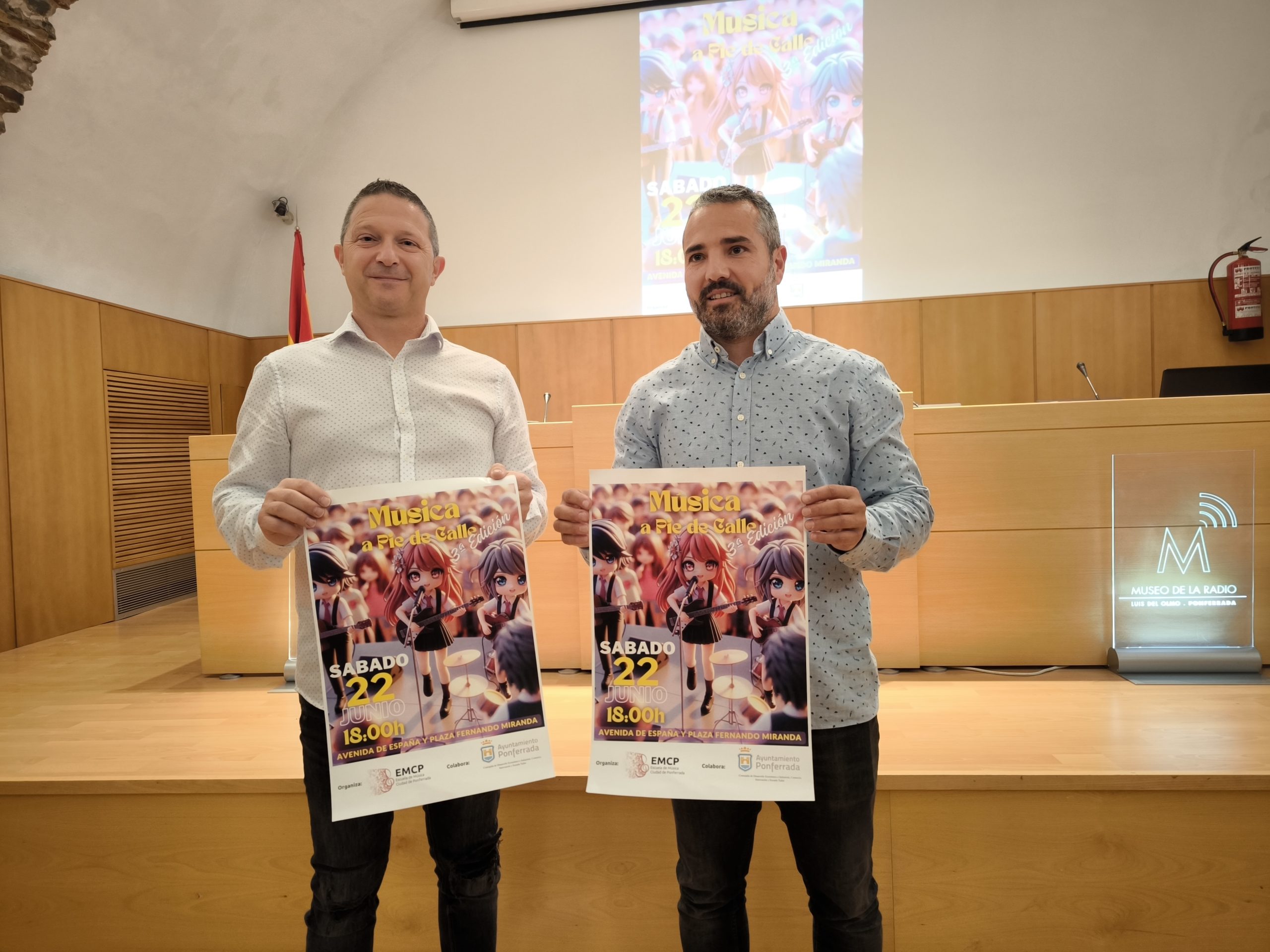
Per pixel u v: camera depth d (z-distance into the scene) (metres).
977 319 4.91
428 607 1.09
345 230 1.28
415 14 5.23
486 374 1.34
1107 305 4.80
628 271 5.33
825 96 5.10
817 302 5.16
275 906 1.67
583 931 1.65
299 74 4.95
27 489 3.73
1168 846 1.55
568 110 5.33
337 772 1.05
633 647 1.07
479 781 1.09
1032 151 4.95
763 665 1.04
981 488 2.53
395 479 1.20
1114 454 2.45
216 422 5.27
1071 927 1.57
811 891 1.14
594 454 2.54
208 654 2.78
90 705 2.42
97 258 4.38
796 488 1.04
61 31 3.54
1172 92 4.81
